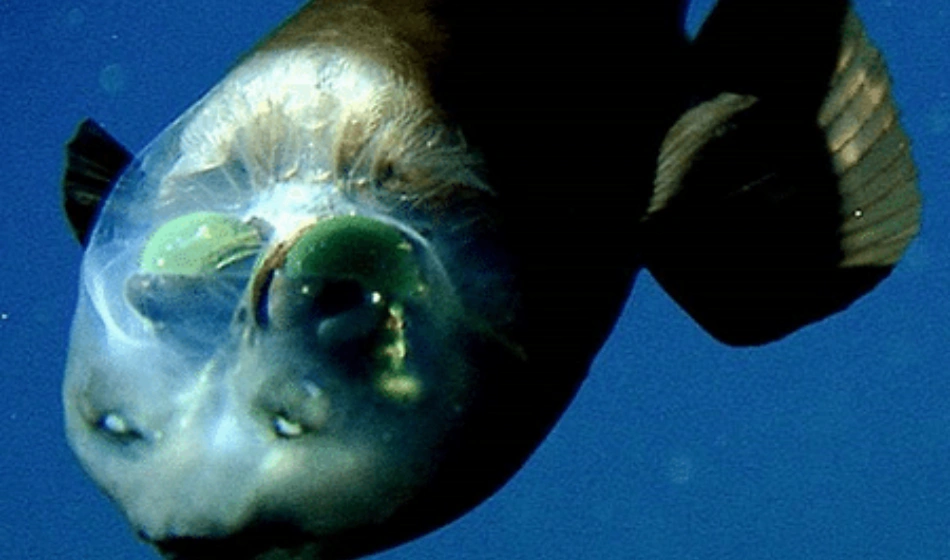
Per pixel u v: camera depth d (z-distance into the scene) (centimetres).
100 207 23
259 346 20
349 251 20
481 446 22
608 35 24
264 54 22
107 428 20
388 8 23
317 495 20
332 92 21
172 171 21
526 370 22
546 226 23
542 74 23
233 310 20
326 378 20
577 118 23
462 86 22
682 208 27
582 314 24
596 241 24
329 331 20
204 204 21
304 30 22
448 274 21
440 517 22
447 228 21
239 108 21
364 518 21
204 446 20
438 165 21
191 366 20
